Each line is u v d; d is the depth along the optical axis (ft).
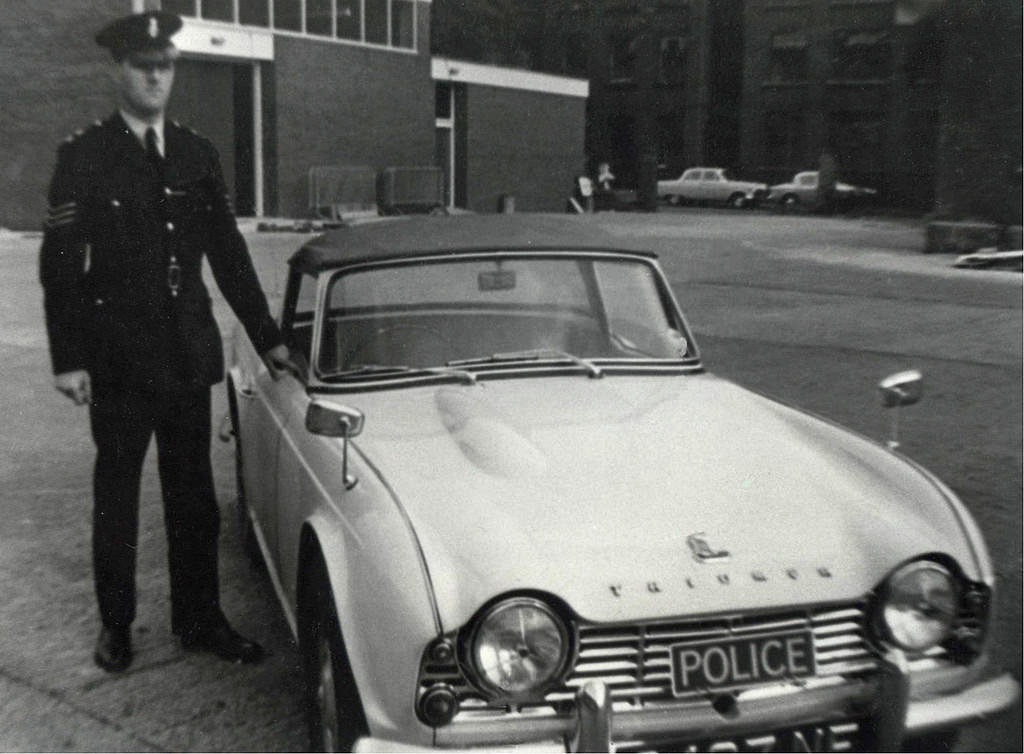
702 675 8.32
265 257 53.21
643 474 9.70
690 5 142.51
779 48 140.46
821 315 39.86
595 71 147.54
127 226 11.23
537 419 10.82
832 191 126.21
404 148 101.55
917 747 9.80
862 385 27.30
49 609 13.87
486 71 111.45
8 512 17.76
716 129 146.00
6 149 74.08
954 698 8.86
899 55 132.57
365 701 8.38
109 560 11.87
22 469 20.34
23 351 31.81
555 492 9.29
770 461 10.16
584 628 8.18
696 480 9.67
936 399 25.68
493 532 8.60
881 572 8.72
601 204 127.34
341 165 95.30
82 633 13.17
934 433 22.50
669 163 147.95
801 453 10.47
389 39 99.35
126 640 12.25
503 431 10.32
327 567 9.07
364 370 11.98
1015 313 40.14
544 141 122.01
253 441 13.98
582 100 127.34
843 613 8.68
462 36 127.13
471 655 7.99
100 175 11.10
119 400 11.50
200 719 11.07
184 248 11.62
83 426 23.63
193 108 85.05
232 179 89.35
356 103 96.02
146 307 11.39
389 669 8.21
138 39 10.93
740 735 8.35
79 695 11.59
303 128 91.50
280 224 81.66
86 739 10.64
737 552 8.70
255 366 14.49
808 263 59.72
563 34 142.00
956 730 9.17
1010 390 26.63
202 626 12.45
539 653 8.03
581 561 8.41
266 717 11.13
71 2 72.74
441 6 124.26
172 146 11.52
